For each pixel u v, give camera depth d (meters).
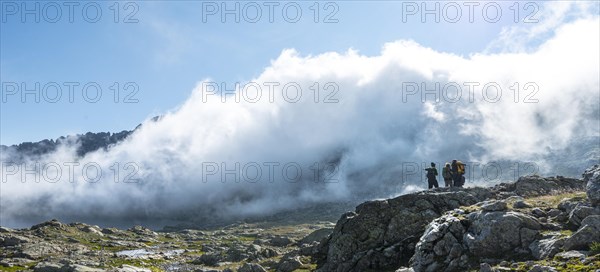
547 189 41.78
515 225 26.19
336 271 38.94
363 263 37.28
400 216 38.91
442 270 27.50
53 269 78.75
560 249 22.89
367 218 40.09
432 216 38.09
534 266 21.62
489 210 28.61
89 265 84.31
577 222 25.23
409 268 28.31
